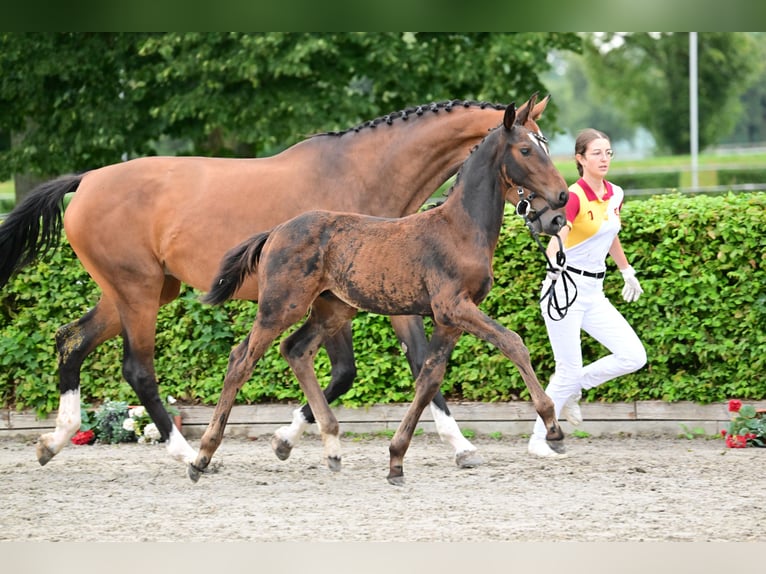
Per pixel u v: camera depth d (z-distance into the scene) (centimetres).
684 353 1177
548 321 1035
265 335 916
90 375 1291
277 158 1052
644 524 783
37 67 2202
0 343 1270
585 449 1125
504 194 889
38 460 1073
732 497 870
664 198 1196
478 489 921
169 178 1048
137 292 1055
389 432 1239
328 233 909
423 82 2250
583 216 1002
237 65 2091
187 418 1265
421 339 1014
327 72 2214
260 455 1130
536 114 1000
